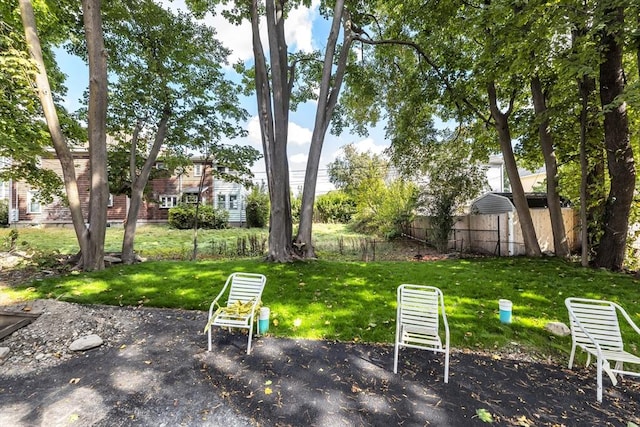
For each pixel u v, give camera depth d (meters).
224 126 9.31
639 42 5.00
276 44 7.18
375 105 10.84
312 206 7.83
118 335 3.63
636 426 2.19
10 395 2.46
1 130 6.80
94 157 6.36
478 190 11.41
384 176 18.67
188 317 4.20
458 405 2.42
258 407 2.35
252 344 3.43
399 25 8.95
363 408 2.36
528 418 2.27
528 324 3.87
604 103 6.37
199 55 8.46
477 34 6.73
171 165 9.66
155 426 2.13
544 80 7.86
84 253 6.42
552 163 8.16
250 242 10.94
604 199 7.27
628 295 4.83
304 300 4.69
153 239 13.77
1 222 18.19
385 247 12.28
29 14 5.71
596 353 2.62
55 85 8.09
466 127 10.69
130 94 7.82
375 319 4.05
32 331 3.63
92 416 2.22
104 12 7.29
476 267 6.93
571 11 5.28
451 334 3.63
